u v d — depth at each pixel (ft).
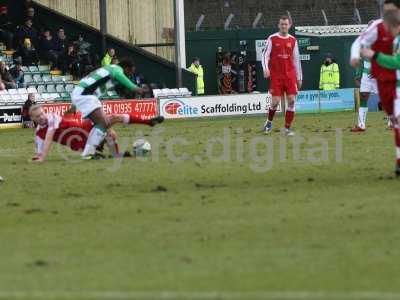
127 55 259.19
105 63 238.07
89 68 237.04
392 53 91.15
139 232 69.21
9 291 53.16
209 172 101.09
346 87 275.59
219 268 57.98
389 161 106.22
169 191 88.12
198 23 289.33
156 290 52.80
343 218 72.43
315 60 274.77
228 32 275.59
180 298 50.88
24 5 254.06
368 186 87.76
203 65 276.82
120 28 260.21
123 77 116.26
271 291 52.11
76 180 97.45
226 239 66.18
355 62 90.53
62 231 70.33
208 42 276.21
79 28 258.98
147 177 98.22
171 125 190.49
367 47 91.71
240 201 81.41
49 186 93.61
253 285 53.57
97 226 71.87
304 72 275.59
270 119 153.69
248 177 96.43
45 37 239.09
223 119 212.84
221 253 62.03
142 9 259.80
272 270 57.16
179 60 246.27
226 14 310.04
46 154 116.67
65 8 259.60
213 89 277.85
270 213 75.20
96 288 53.52
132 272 57.36
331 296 50.72
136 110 213.66
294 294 51.34
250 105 225.35
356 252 61.46
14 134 180.45
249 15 311.06
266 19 311.47
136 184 93.30
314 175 96.53
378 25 90.94
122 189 90.22
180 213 76.28
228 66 270.87
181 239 66.49
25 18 251.39
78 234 69.05
